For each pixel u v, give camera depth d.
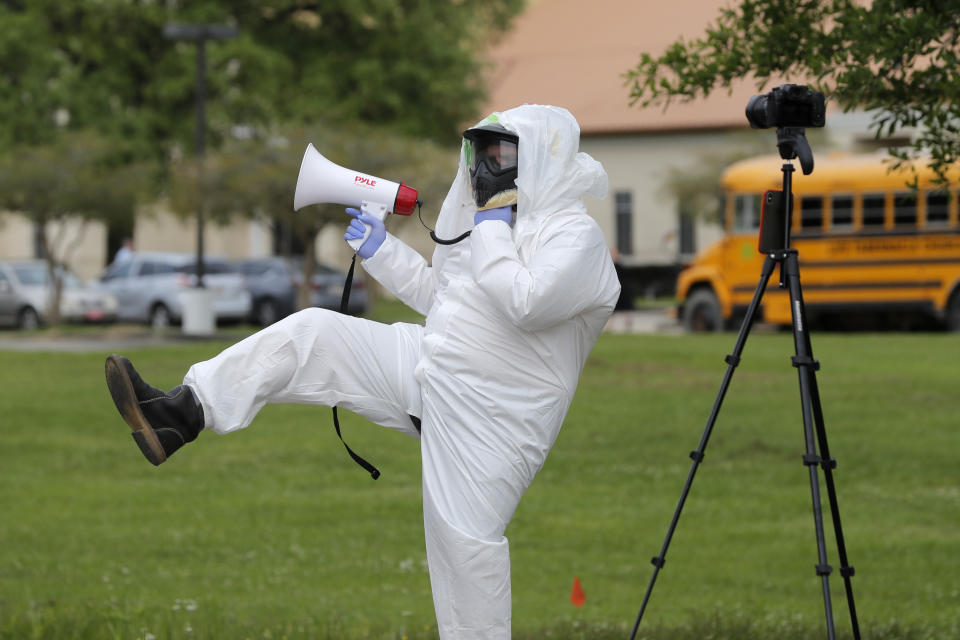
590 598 29.77
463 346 14.87
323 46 128.12
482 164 15.16
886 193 94.75
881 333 97.75
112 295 117.25
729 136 141.50
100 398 62.84
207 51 117.56
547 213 14.88
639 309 138.00
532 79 178.12
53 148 109.50
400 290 16.36
